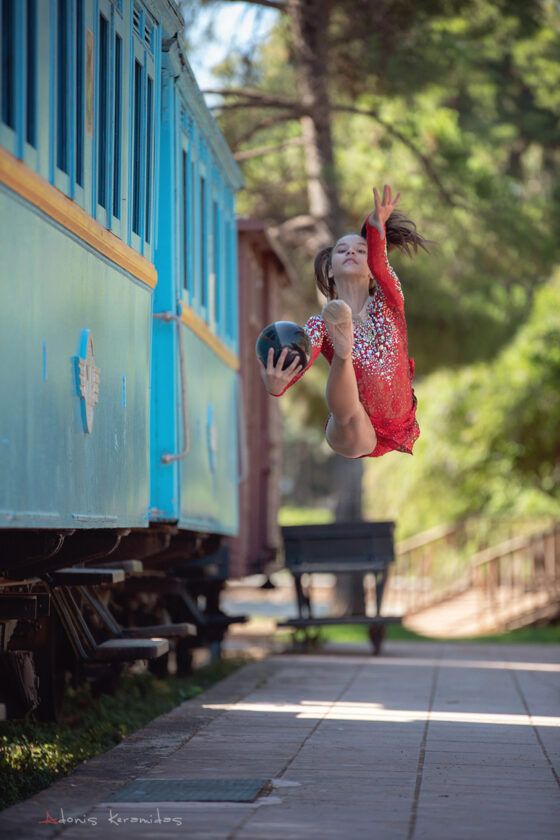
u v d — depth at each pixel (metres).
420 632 40.56
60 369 9.93
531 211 36.72
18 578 12.07
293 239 35.94
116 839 8.29
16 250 8.72
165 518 14.99
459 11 31.03
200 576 23.55
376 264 9.26
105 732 13.91
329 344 9.41
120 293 12.34
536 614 40.22
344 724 14.37
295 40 32.91
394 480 49.59
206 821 8.91
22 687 12.52
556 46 35.53
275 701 16.80
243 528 24.98
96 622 16.28
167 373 15.06
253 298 26.30
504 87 35.59
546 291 45.59
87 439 10.83
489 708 16.06
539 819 9.11
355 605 37.62
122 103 12.66
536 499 48.22
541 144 37.66
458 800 9.81
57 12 10.31
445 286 35.66
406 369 9.57
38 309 9.27
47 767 11.23
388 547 27.78
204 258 18.88
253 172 35.72
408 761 11.72
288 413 45.56
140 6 13.55
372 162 34.66
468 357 37.16
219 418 20.08
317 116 32.66
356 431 9.12
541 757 12.01
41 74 9.62
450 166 34.75
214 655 25.44
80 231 10.57
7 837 8.34
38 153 9.48
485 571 41.84
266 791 10.16
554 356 44.94
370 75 31.52
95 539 12.29
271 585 29.27
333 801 9.74
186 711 15.62
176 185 15.35
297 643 28.41
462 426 46.66
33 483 9.08
